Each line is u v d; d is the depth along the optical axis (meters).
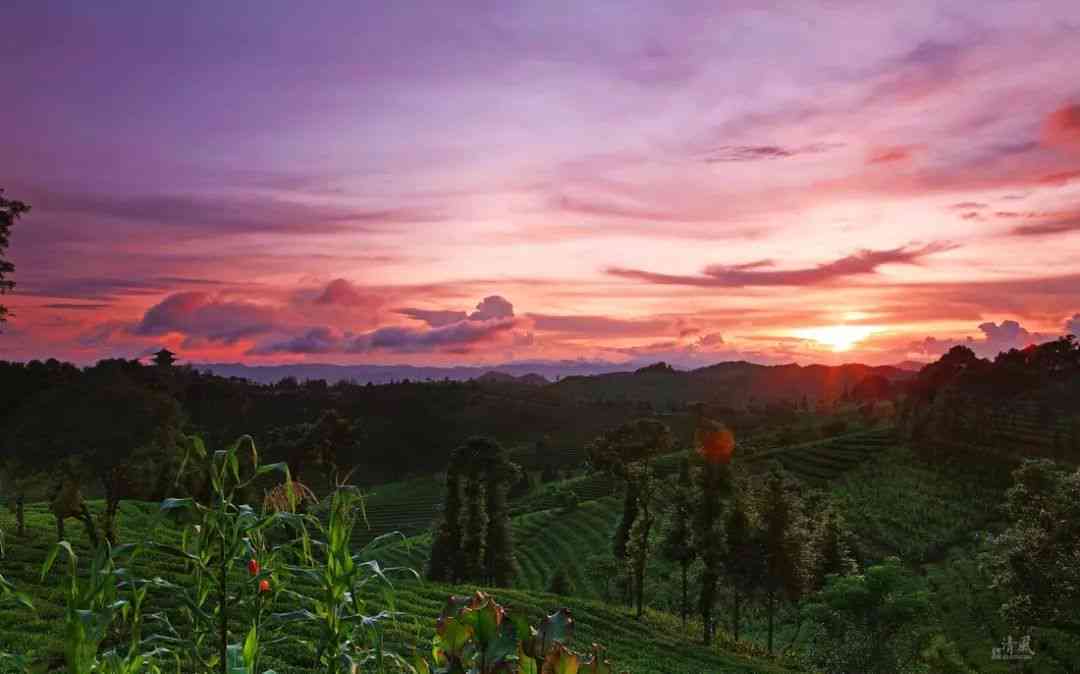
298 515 4.39
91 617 3.42
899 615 44.25
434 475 183.62
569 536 108.94
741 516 57.50
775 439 164.50
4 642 18.70
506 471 74.19
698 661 45.41
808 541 60.44
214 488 4.29
